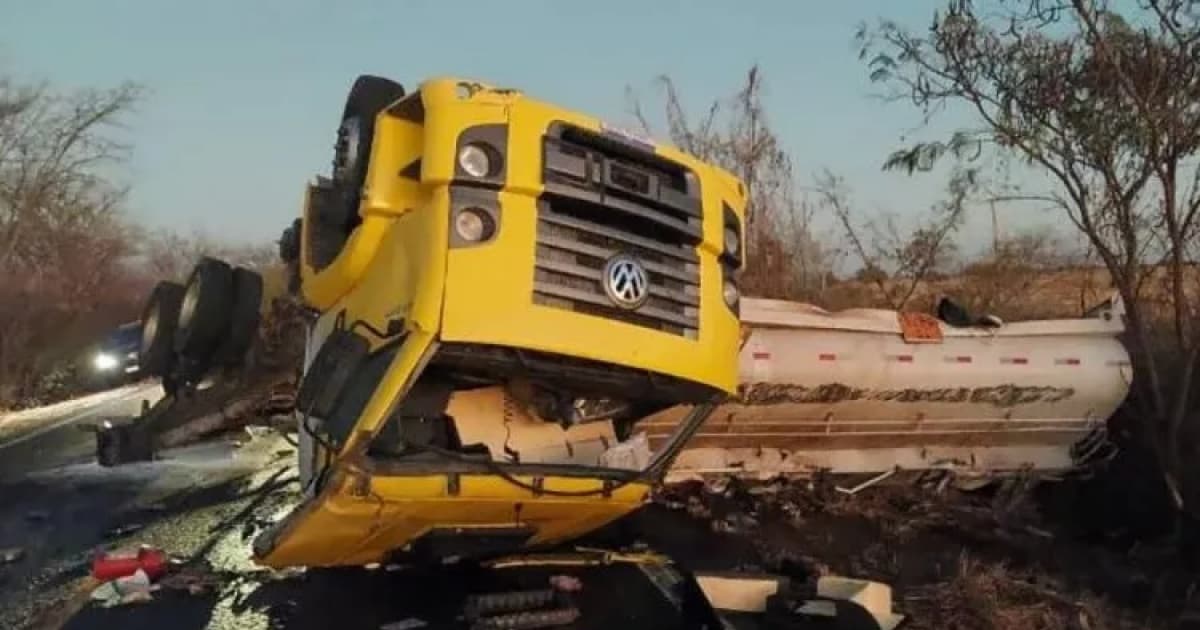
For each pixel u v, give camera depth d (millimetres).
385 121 4613
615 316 4418
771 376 7207
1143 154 6602
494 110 4273
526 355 4277
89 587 5895
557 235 4297
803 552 6484
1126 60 6590
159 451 7812
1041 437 7863
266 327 6984
